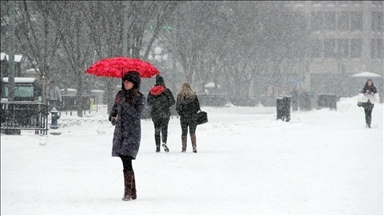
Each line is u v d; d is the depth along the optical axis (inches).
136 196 713.6
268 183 825.5
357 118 2667.3
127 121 702.5
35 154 1243.8
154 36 2886.3
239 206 649.0
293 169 959.6
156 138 1255.5
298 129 1860.2
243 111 3809.1
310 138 1510.8
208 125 1889.8
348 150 1197.7
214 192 760.3
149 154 1203.9
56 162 1117.1
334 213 593.3
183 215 595.2
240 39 4562.0
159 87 1235.9
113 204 670.5
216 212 610.2
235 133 1704.0
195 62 4087.1
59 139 1593.3
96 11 2672.2
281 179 858.8
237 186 807.7
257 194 737.0
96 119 2351.1
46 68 2802.7
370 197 678.5
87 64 3713.1
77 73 2765.7
